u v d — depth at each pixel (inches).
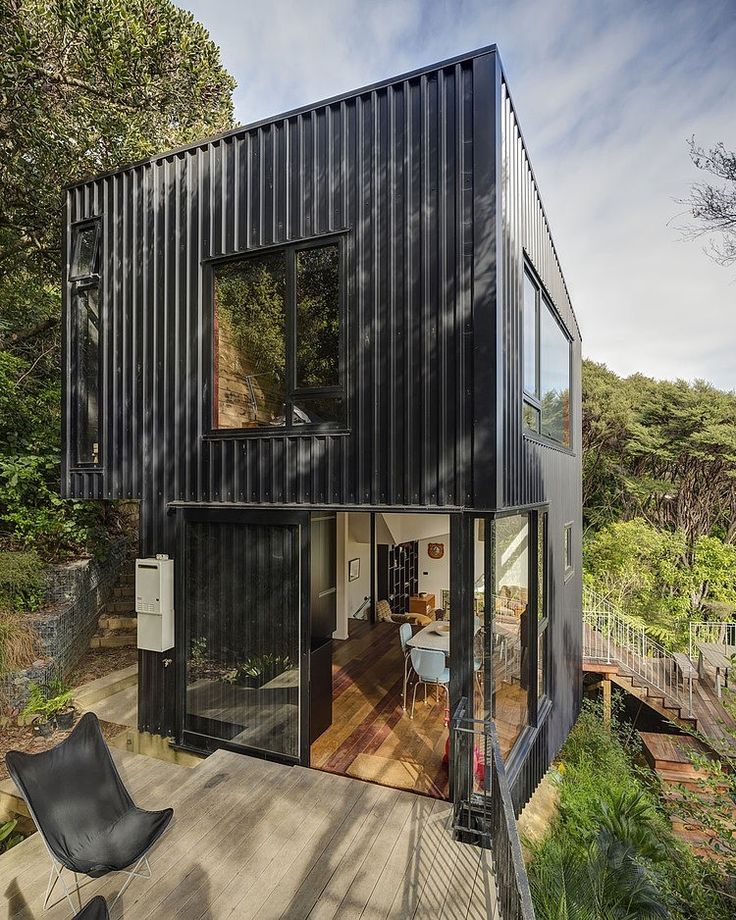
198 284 188.9
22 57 282.8
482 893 110.1
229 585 182.4
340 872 116.6
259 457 175.8
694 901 190.9
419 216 151.2
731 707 297.7
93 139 335.0
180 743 185.8
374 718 203.3
